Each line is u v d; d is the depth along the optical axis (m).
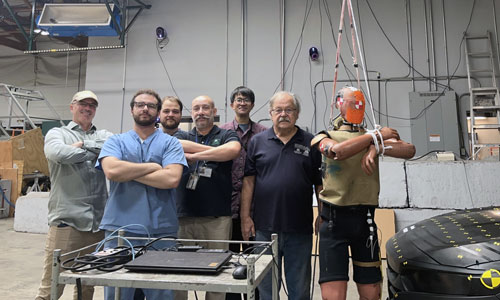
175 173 1.51
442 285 1.17
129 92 6.16
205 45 6.03
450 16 5.43
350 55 5.59
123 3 5.75
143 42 6.22
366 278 1.40
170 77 6.08
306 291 1.65
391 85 5.47
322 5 5.73
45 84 7.96
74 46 7.95
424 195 3.53
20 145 6.28
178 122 2.11
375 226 1.42
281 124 1.69
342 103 1.47
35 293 2.53
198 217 1.86
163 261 1.01
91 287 1.84
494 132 5.11
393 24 5.53
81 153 1.79
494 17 5.32
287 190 1.65
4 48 8.15
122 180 1.45
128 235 1.45
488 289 1.08
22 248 3.88
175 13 6.17
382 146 1.32
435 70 5.38
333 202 1.40
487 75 5.25
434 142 5.15
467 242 1.23
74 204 1.84
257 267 1.07
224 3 6.03
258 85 5.80
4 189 5.95
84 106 2.01
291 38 5.78
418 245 1.36
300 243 1.66
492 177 3.39
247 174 1.84
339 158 1.30
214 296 1.76
